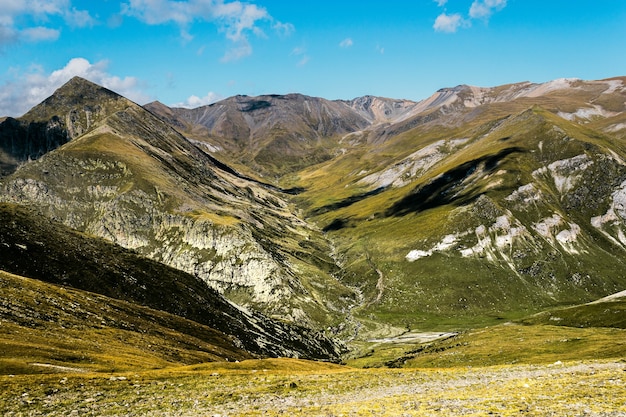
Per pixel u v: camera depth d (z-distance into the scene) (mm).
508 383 55938
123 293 186875
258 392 57750
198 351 130125
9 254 163375
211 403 51969
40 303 109812
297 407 49281
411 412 39375
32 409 47750
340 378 68625
